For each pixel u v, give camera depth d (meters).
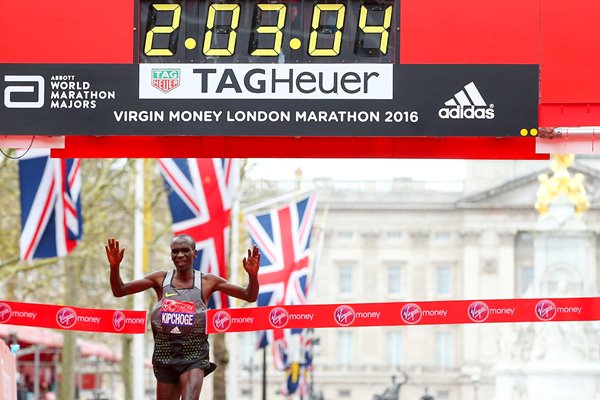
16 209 49.28
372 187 129.25
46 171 26.19
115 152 17.98
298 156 17.98
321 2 16.70
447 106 16.64
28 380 65.38
